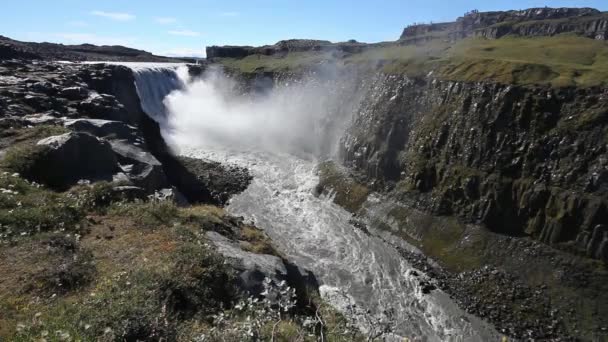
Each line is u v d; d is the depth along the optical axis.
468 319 30.59
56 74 45.12
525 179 38.97
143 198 21.06
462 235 39.78
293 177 58.91
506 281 33.81
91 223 16.19
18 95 32.62
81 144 21.78
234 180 55.25
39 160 20.22
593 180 34.75
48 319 9.43
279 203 50.47
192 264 12.94
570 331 28.83
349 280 34.75
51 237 13.68
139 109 59.94
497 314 30.86
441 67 55.72
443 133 47.59
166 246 14.38
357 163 55.84
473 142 44.16
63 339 8.20
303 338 9.92
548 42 73.56
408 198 46.50
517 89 42.97
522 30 105.88
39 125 26.06
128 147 27.36
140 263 12.96
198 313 11.16
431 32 133.62
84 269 12.30
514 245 36.88
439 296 33.25
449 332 29.12
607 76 41.38
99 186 19.53
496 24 114.00
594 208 33.75
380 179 51.47
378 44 121.31
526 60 54.09
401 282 34.94
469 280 34.88
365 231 44.16
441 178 45.28
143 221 16.75
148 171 25.08
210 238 16.78
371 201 49.06
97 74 51.47
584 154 36.31
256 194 52.50
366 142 55.78
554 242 35.12
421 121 51.72
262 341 9.41
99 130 28.31
